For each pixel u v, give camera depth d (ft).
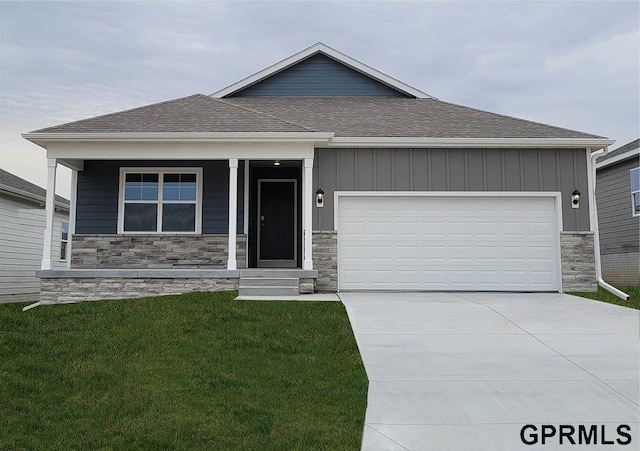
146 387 19.94
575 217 42.88
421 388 19.89
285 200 48.78
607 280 67.00
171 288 38.50
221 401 18.71
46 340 25.79
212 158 40.29
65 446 15.47
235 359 23.29
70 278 38.29
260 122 41.73
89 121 41.70
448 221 42.70
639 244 60.59
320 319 29.68
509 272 42.37
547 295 40.57
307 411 17.99
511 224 42.78
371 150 42.88
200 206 45.62
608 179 67.31
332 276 41.78
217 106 46.01
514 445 15.60
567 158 43.34
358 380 20.71
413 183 42.70
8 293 51.96
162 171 45.93
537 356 23.67
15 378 20.76
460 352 24.29
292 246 48.34
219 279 38.73
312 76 56.29
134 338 26.12
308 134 39.52
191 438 15.92
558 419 17.31
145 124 41.01
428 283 42.19
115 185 45.75
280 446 15.40
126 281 38.40
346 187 42.55
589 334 27.37
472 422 17.08
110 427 16.75
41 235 58.75
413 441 15.81
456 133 43.55
